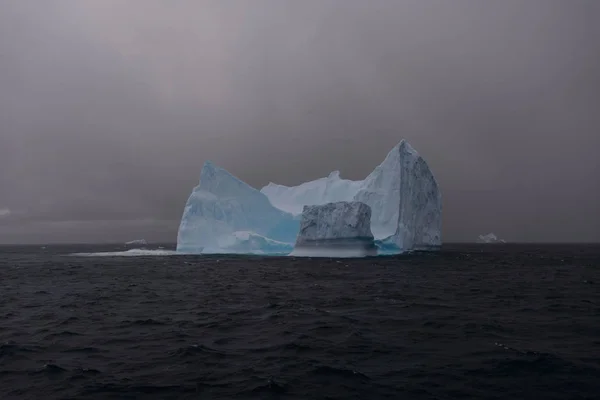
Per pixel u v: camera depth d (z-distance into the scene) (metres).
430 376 10.49
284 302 21.61
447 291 25.86
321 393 9.47
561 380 10.18
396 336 14.41
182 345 13.35
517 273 38.94
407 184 58.06
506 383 10.02
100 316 18.41
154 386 9.90
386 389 9.69
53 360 11.95
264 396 9.27
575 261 58.28
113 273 39.03
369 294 24.34
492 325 15.98
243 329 15.59
